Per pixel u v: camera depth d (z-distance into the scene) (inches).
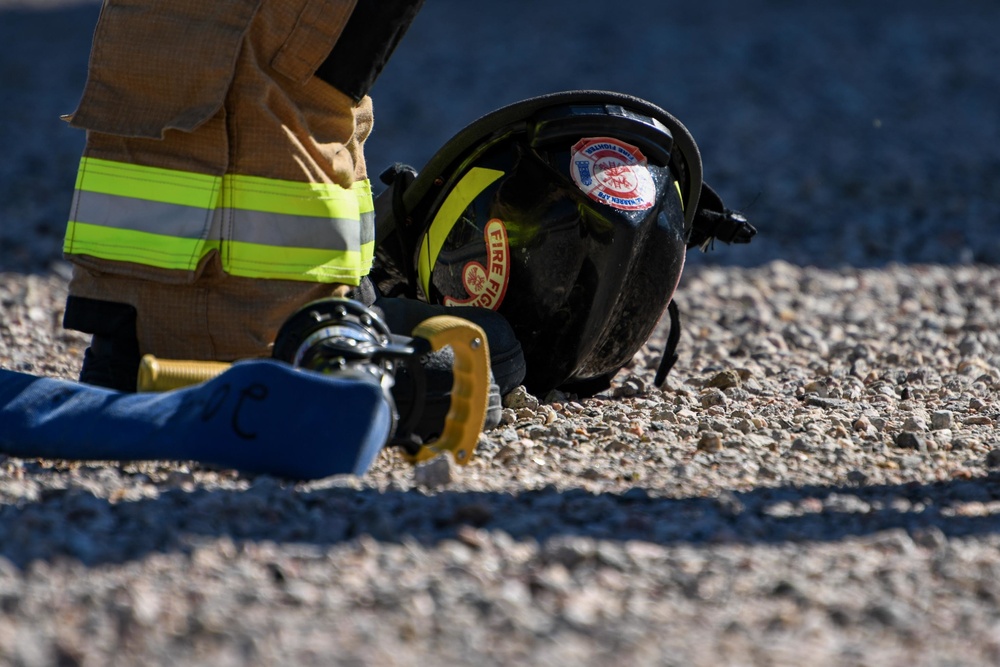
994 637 301.9
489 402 477.4
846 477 437.4
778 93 1796.3
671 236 513.3
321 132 467.8
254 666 276.5
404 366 442.9
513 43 2225.6
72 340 733.9
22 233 1099.9
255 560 333.7
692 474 435.2
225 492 388.2
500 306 519.2
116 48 448.1
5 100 1818.4
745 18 2423.7
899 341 764.0
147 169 451.5
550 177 500.4
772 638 298.4
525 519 368.8
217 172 448.5
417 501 386.0
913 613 314.8
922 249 1082.1
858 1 2598.4
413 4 461.1
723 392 598.5
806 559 348.8
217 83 442.9
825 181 1343.5
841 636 301.9
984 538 370.0
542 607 310.3
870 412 554.3
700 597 319.9
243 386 388.8
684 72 1939.0
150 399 410.6
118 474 418.9
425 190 542.6
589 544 346.3
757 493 413.4
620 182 492.1
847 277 978.7
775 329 807.1
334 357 404.2
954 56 2031.3
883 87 1835.6
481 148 522.9
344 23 454.0
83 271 469.4
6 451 429.7
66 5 2906.0
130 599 303.7
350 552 340.8
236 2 445.4
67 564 325.4
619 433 493.7
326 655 282.0
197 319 459.8
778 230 1160.2
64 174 1380.4
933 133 1573.6
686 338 769.6
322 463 384.8
